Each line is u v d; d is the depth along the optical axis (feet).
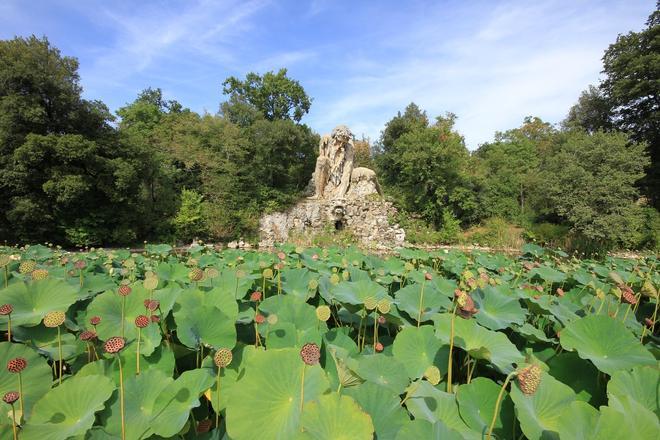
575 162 60.95
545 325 8.50
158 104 123.85
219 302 6.47
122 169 55.36
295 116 110.63
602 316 5.74
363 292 7.71
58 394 4.17
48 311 5.93
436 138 84.84
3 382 4.45
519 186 94.68
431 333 5.99
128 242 59.93
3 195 51.21
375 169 107.65
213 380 4.43
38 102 52.21
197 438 4.21
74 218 54.54
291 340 5.78
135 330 5.82
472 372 5.53
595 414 3.67
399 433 3.67
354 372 4.38
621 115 88.02
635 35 79.61
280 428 3.68
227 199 70.69
